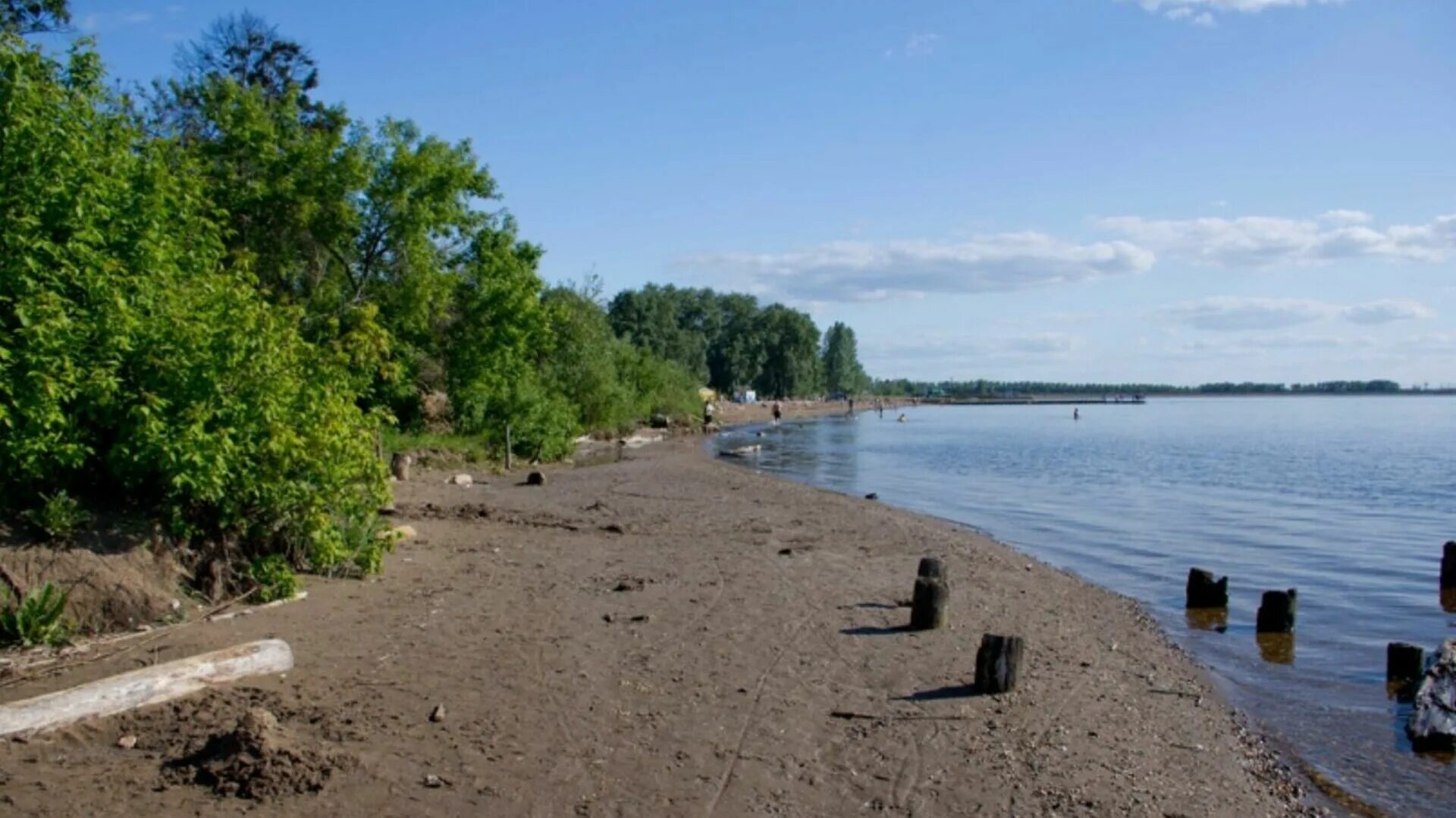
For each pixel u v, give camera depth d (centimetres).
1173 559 1811
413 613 1047
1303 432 7344
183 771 611
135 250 1030
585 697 802
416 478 2489
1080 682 945
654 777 650
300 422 1102
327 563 1158
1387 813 698
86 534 920
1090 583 1545
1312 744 835
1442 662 907
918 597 1088
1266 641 1200
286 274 2689
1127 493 2986
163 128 2634
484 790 614
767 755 700
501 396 3375
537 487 2505
